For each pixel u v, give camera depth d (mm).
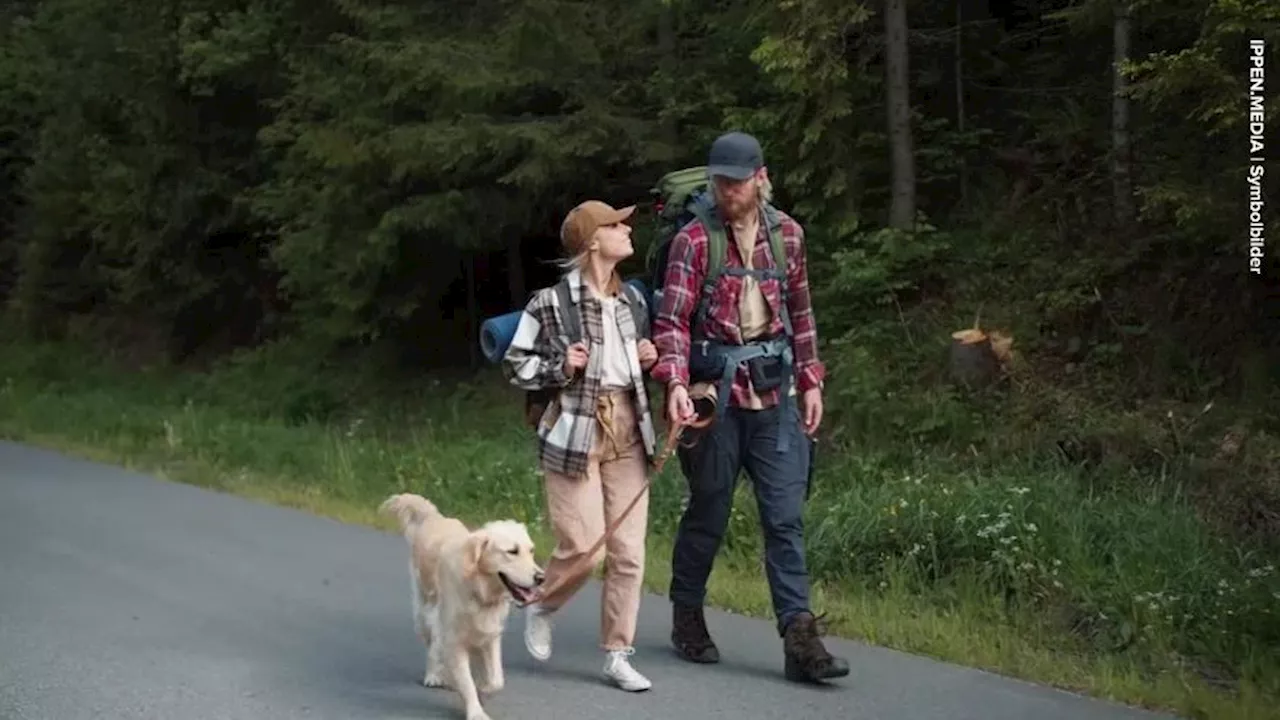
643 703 5531
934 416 10133
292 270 14992
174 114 18469
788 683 5812
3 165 25266
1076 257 11133
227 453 13211
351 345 16453
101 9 19484
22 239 25734
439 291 15289
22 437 15281
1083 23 11023
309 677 5922
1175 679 6172
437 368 15727
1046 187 11992
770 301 5684
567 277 5633
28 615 6945
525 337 5539
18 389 19297
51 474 12148
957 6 12711
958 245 11812
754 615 7066
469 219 13555
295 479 12078
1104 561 7863
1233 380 9750
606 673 5762
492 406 14188
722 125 12188
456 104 12883
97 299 23172
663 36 13117
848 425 10492
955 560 8008
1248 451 8836
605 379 5570
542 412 5645
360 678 5918
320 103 14414
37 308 23047
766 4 11430
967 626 6969
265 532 9281
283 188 15875
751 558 8547
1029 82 12820
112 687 5766
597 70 13039
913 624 6879
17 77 23203
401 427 14305
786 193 12281
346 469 12062
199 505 10406
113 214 19234
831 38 11258
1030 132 12625
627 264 13258
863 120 12133
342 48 13664
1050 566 7703
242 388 16828
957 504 8367
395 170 13031
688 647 6129
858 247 11875
